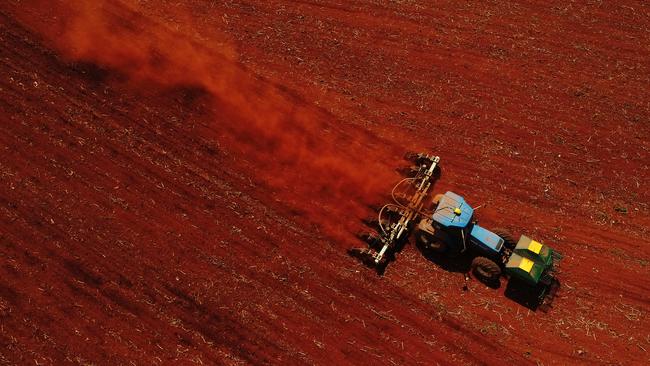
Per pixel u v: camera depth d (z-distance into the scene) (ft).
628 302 47.34
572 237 50.34
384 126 55.93
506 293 47.24
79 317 43.68
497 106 57.93
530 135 56.13
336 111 56.49
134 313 44.14
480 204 51.57
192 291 45.32
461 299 46.73
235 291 45.60
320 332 44.39
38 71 55.83
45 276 45.16
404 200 49.88
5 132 51.72
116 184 49.90
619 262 49.21
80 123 52.95
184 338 43.45
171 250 47.03
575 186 53.26
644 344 45.29
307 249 48.08
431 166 51.49
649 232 51.01
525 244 45.93
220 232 48.32
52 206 48.29
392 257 48.29
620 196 52.95
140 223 48.11
